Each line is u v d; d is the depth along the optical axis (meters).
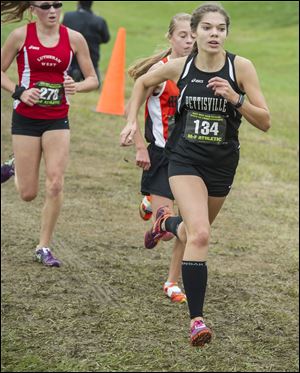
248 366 14.25
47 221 18.05
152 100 15.99
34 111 16.94
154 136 16.05
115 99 37.59
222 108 12.41
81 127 34.12
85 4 39.38
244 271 19.44
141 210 17.25
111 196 24.89
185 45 15.29
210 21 12.20
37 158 17.34
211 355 14.52
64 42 16.78
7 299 16.02
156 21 86.69
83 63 17.25
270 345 15.31
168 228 14.80
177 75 13.01
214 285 18.17
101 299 16.48
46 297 16.33
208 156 12.64
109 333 14.92
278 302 17.58
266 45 72.25
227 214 24.47
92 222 22.16
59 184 17.52
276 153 33.81
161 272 18.48
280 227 23.66
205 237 12.26
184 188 12.59
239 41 74.88
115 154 30.30
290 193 27.81
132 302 16.45
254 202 26.16
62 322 15.20
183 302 16.58
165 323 15.60
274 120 41.47
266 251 21.20
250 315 16.61
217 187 12.90
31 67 16.67
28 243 19.55
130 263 18.92
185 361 14.16
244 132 37.66
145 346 14.54
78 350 14.16
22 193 17.61
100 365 13.63
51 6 16.36
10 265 17.95
